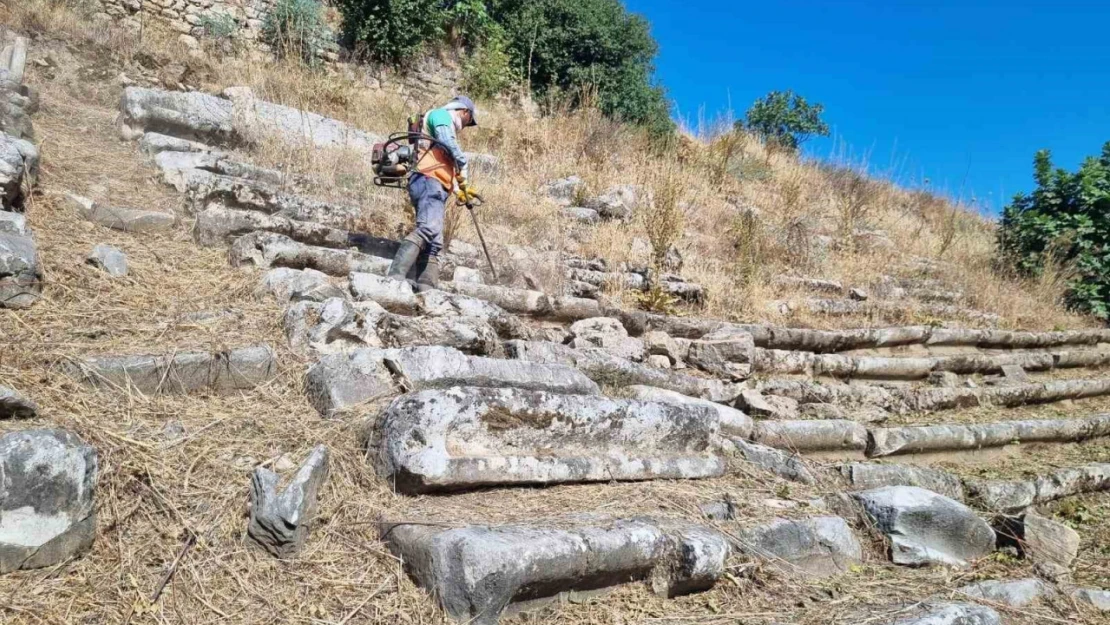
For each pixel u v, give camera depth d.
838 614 3.07
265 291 4.37
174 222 5.13
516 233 7.75
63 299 3.76
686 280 7.72
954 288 9.74
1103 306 9.99
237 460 2.98
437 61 13.11
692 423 4.03
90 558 2.48
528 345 4.52
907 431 5.30
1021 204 11.26
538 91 15.06
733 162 13.18
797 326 7.41
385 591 2.64
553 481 3.40
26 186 4.57
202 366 3.43
